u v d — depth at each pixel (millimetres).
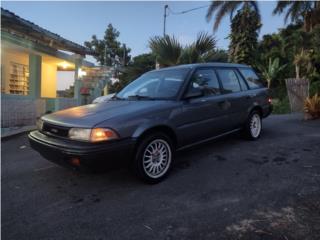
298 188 3385
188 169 4184
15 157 5246
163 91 4332
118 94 4922
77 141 3285
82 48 12164
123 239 2539
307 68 18375
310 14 21422
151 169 3678
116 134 3264
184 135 4074
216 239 2465
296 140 5660
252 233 2521
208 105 4441
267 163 4316
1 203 3305
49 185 3814
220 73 4992
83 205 3207
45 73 13234
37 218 2951
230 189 3443
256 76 6082
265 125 7555
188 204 3111
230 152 4945
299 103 11008
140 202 3207
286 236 2457
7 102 8047
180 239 2490
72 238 2584
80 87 12727
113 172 4152
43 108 9805
